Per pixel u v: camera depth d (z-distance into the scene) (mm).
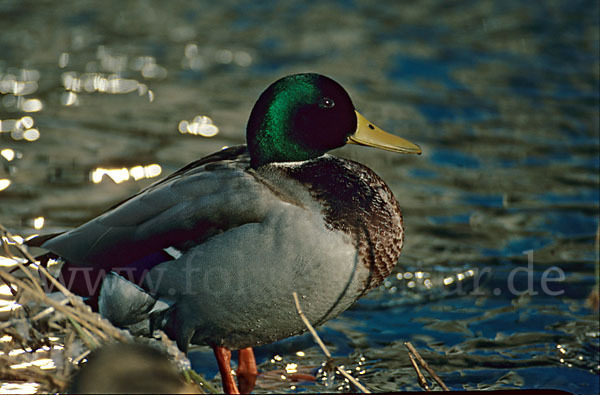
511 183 12430
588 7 19500
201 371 8453
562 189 12242
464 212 11672
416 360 8586
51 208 11172
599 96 15289
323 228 7105
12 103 14367
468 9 19500
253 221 7102
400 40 17625
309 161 7676
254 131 7742
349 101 7895
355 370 8445
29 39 17031
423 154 13219
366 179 7543
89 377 6391
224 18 18719
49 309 6719
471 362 8555
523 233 11164
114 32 17641
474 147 13461
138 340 7621
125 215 7453
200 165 7832
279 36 17703
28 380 6492
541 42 17625
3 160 12477
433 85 15656
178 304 7406
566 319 9336
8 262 9703
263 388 8148
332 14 19047
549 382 8148
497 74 16172
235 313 7309
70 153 12758
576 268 10375
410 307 9648
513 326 9219
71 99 14672
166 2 19547
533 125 14219
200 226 7184
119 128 13664
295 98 7691
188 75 15820
